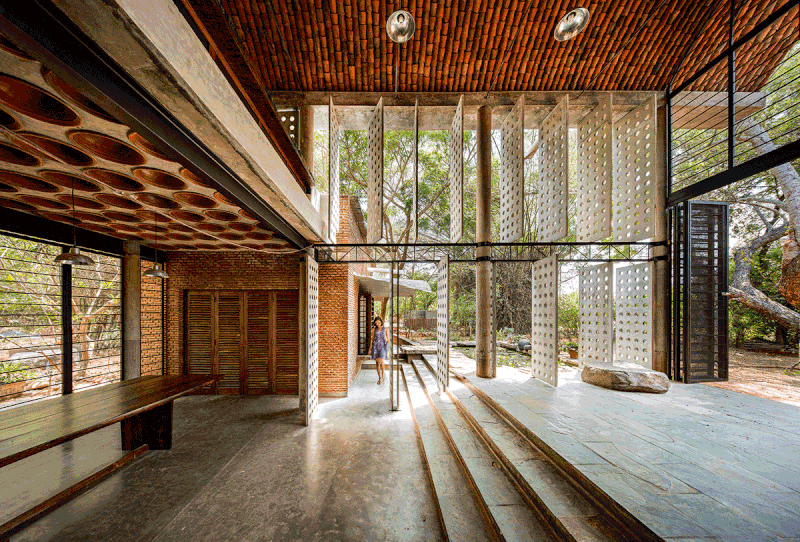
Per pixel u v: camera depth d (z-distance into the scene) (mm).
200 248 6957
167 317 7352
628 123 6562
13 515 3072
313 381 5914
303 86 6727
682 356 6617
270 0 5543
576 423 3920
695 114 7539
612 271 6758
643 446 3248
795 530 1989
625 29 6066
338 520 3082
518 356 9922
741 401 4965
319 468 4043
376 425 5438
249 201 3387
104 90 1540
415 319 18516
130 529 2961
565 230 5668
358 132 11438
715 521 2068
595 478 2611
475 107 6941
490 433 4031
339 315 7277
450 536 2654
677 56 6484
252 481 3754
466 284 16109
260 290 7418
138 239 6195
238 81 2674
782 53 6391
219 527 2990
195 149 2305
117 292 11477
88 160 2936
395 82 6137
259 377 7336
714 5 5801
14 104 2059
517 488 3061
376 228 6066
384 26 5934
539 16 5887
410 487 3621
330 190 6359
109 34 1300
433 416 5480
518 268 14789
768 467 2807
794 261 8320
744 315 11148
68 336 5211
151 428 4594
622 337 7262
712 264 6840
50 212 4488
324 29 5930
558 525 2350
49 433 2797
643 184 6207
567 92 6832
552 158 6141
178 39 1602
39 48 1234
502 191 6809
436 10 5777
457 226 6293
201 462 4211
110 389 4336
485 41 6172
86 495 3477
